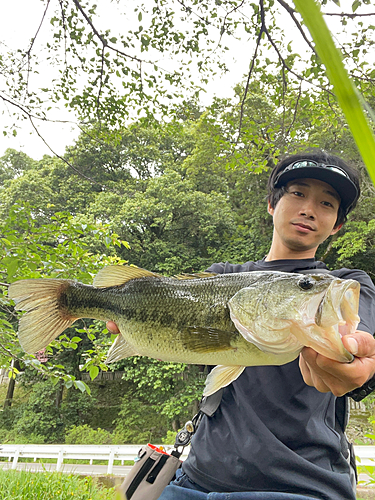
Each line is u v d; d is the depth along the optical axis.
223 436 1.54
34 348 1.75
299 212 1.77
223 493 1.42
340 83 0.19
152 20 3.59
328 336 1.01
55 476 5.54
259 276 1.43
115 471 9.37
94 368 3.42
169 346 1.54
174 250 17.06
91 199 18.55
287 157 1.88
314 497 1.33
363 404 13.57
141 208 16.08
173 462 1.73
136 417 15.59
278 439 1.44
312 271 1.67
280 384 1.51
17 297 1.77
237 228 17.66
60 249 3.64
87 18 3.35
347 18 2.36
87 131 4.51
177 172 19.59
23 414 16.41
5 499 4.45
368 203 12.96
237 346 1.40
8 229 3.39
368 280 1.56
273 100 3.90
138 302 1.63
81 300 1.78
